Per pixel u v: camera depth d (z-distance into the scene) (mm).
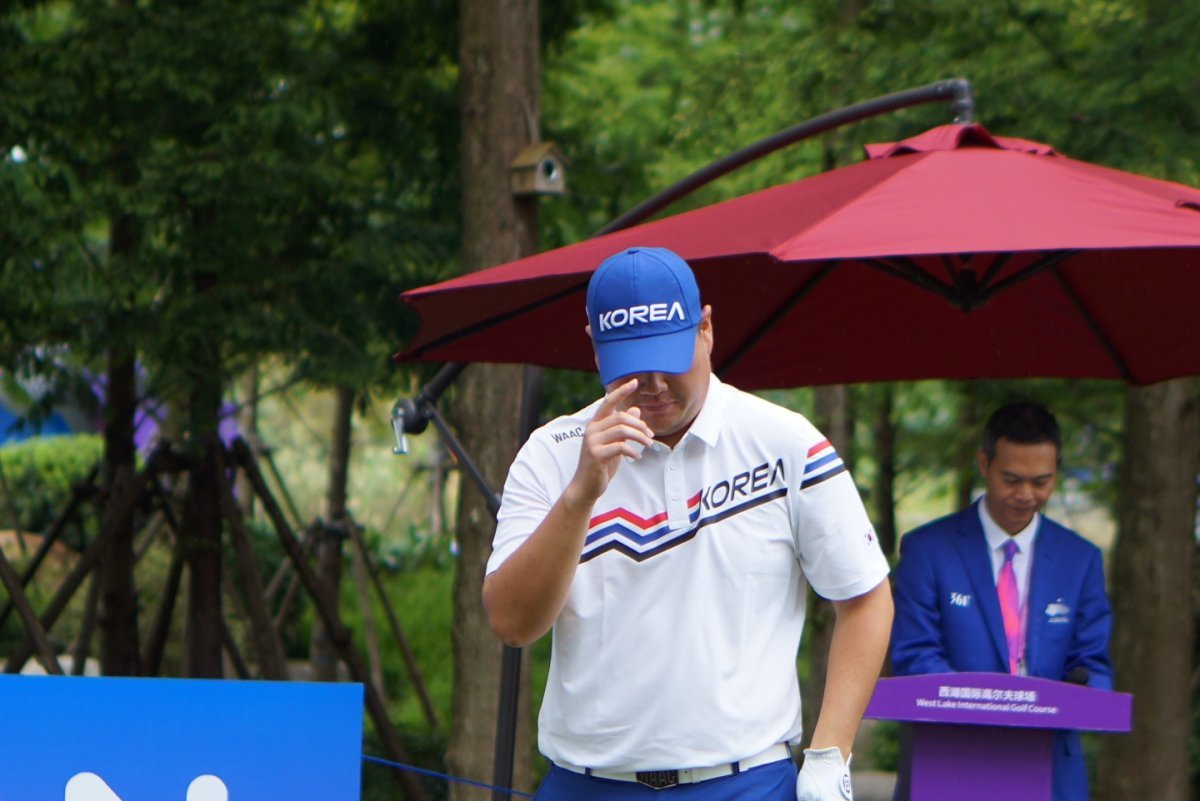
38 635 20234
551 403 22922
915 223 8086
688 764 6777
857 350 12852
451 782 18219
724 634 6793
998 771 8586
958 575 10070
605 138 26859
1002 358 12711
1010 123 18984
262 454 31016
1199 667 21750
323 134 21188
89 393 22047
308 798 7883
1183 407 19016
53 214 18484
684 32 29297
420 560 44031
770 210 9281
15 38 20031
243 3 19766
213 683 7891
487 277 9906
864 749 26719
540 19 23188
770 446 6820
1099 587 10078
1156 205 8539
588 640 6895
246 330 19703
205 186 19453
